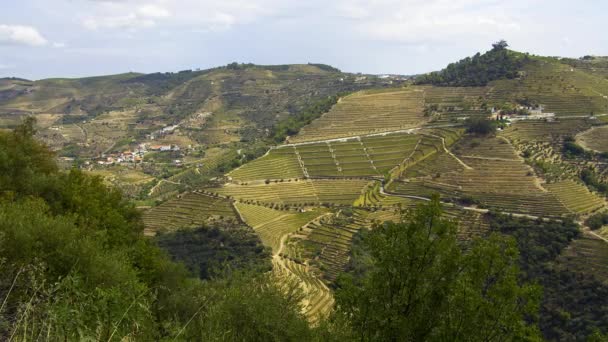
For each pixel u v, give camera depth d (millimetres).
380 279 18078
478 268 17109
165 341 14680
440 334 16828
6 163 34875
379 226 19219
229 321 20188
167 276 37812
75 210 37250
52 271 18766
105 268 20984
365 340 18094
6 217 20031
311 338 21109
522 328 16531
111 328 11453
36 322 10547
